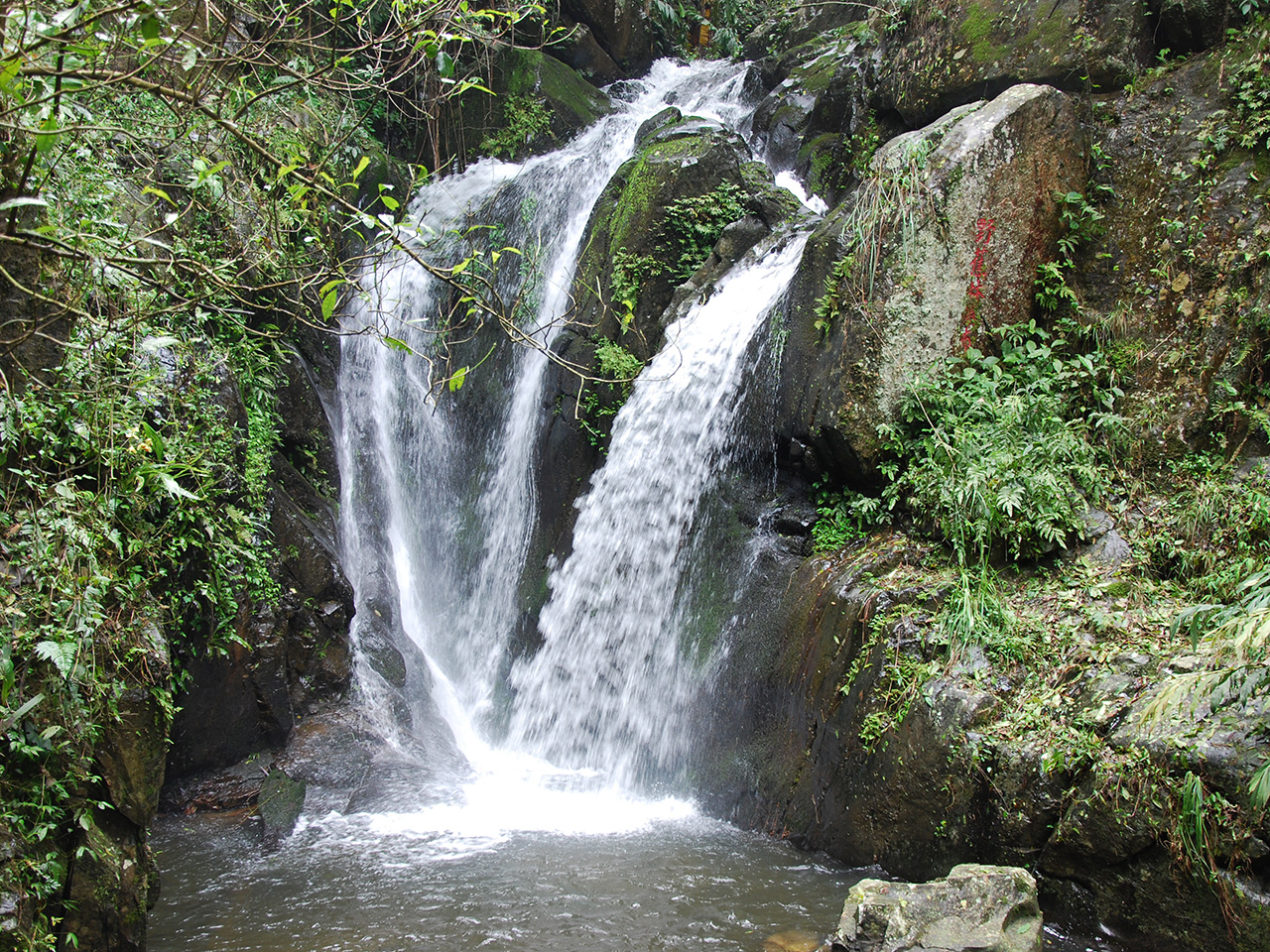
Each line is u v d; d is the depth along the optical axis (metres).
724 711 7.56
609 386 9.65
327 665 8.31
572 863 6.21
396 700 8.80
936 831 5.62
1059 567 6.38
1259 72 7.21
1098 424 7.00
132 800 4.64
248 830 6.79
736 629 7.75
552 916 5.39
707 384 8.77
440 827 6.92
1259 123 7.12
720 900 5.58
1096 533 6.43
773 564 7.74
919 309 7.32
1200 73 7.64
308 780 7.43
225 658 7.25
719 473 8.45
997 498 6.43
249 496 7.56
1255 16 7.48
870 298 7.34
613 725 8.50
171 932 5.23
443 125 14.19
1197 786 4.50
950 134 7.52
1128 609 5.93
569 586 9.45
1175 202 7.41
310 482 9.15
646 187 10.02
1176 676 5.18
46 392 4.74
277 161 3.98
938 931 4.39
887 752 5.96
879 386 7.28
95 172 5.85
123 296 5.30
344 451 10.11
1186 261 7.18
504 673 9.88
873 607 6.50
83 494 4.81
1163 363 7.06
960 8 8.84
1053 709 5.48
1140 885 4.72
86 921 4.25
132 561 5.20
